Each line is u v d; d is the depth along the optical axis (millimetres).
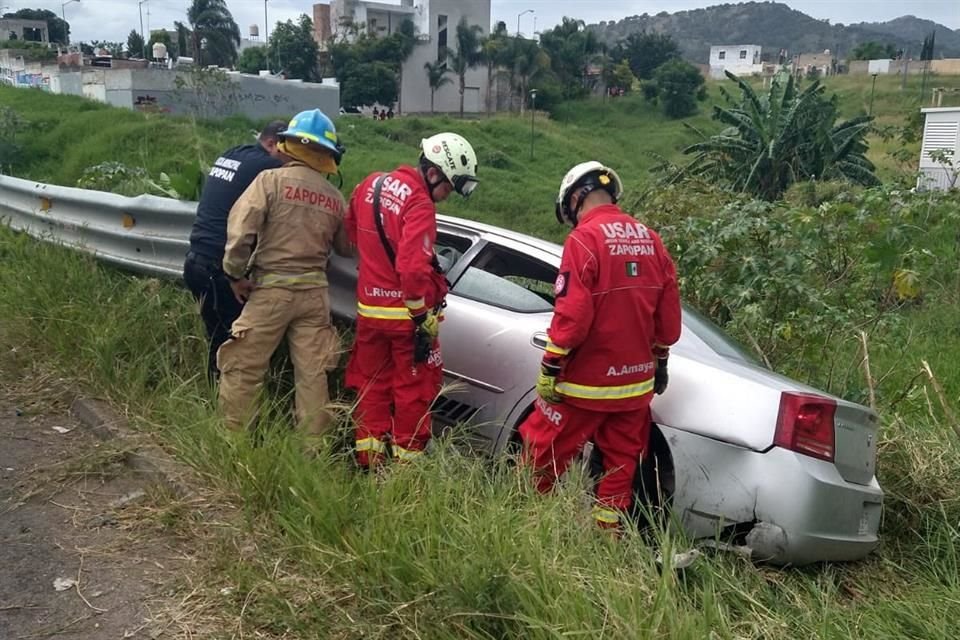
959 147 22875
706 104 74625
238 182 3936
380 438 3832
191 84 34031
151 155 13289
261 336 3697
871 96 66562
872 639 2904
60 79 39656
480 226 4621
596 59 74500
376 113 64438
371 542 2766
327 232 3803
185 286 4809
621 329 3354
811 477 3283
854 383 5441
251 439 3422
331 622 2545
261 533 3002
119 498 3346
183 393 3939
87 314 4645
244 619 2576
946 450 4402
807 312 5664
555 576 2545
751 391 3443
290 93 38875
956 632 2984
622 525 3318
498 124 51875
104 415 3959
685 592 2883
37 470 3523
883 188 6141
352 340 4348
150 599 2693
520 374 3881
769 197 24516
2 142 13438
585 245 3311
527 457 3553
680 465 3486
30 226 6074
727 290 5762
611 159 50625
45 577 2783
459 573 2576
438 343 3803
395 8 78375
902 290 5938
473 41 68500
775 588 3309
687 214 7688
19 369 4484
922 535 4023
